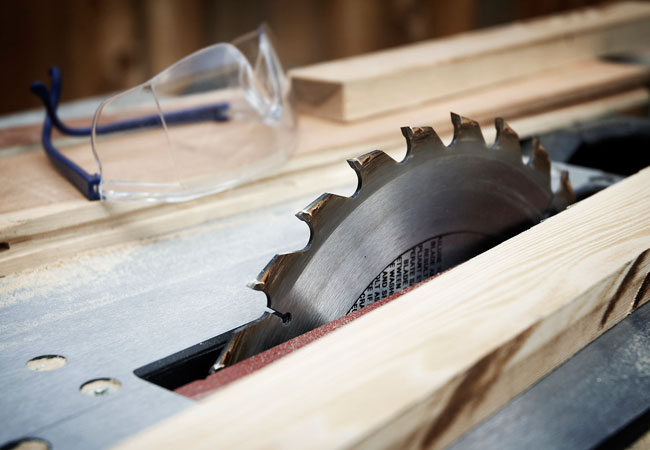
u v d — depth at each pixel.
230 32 2.54
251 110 1.11
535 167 0.77
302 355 0.45
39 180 0.91
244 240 0.83
